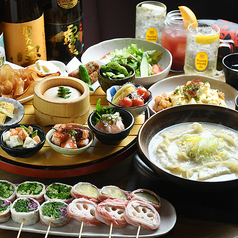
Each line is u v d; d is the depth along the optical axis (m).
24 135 1.20
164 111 1.24
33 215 1.12
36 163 1.21
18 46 1.48
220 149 1.19
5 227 1.12
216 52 1.49
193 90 1.39
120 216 1.11
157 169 1.12
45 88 1.33
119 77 1.36
